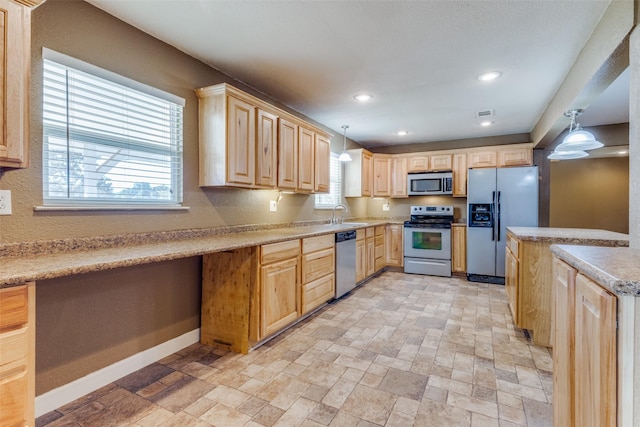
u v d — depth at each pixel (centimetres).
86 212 183
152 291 219
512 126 456
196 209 251
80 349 180
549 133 371
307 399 176
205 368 210
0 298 107
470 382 193
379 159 550
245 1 180
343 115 402
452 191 514
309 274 297
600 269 91
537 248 244
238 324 233
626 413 79
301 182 335
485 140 525
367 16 194
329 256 334
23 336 113
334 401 174
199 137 251
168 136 233
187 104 242
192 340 247
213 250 190
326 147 387
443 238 484
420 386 189
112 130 198
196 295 250
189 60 244
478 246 454
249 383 192
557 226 452
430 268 493
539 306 243
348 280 375
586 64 222
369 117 411
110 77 193
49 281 167
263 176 279
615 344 82
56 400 169
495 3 181
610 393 83
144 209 213
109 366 193
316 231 320
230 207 287
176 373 203
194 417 161
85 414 163
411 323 290
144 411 165
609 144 435
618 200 429
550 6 183
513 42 223
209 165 247
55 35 169
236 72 274
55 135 171
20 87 128
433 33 213
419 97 336
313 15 193
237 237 255
